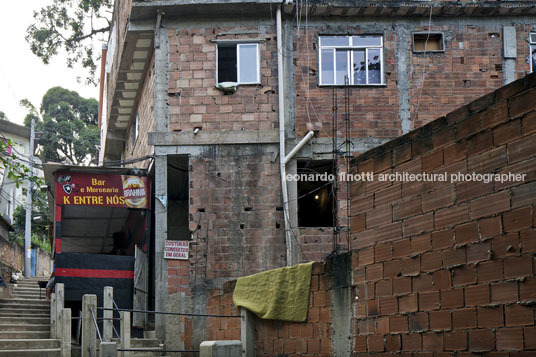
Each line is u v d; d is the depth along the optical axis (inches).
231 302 457.1
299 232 618.2
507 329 254.8
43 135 1745.8
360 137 637.9
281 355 400.5
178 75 647.8
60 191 642.8
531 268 247.6
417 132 311.1
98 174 653.3
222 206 626.5
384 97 645.3
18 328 581.0
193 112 641.6
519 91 260.7
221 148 636.7
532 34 662.5
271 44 653.3
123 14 729.0
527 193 252.7
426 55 654.5
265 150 636.1
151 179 665.6
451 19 660.1
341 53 656.4
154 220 674.8
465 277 276.7
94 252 1022.4
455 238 283.7
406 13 653.3
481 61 655.1
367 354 331.6
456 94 649.6
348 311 349.7
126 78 753.0
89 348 434.9
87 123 1926.7
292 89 647.1
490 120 272.7
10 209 1294.3
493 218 266.1
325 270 374.9
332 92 647.1
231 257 618.2
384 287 323.6
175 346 589.0
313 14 653.3
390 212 323.9
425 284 298.0
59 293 528.7
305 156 633.6
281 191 626.8
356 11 647.8
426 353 294.2
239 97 644.7
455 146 289.0
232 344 401.1
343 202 621.3
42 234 1496.1
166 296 606.9
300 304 388.2
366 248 338.6
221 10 647.1
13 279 963.3
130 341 540.1
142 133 758.5
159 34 652.1
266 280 416.5
